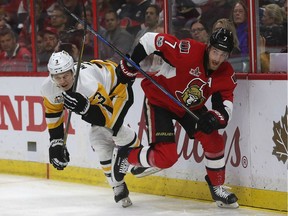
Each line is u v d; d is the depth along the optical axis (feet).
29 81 52.03
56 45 50.78
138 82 45.01
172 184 43.50
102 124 39.42
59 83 37.24
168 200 42.50
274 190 38.52
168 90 38.58
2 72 53.98
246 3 40.16
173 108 38.99
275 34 39.11
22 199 43.96
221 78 37.65
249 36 39.96
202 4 42.37
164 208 40.29
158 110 39.11
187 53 37.47
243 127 39.86
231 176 40.65
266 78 38.50
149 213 39.17
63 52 37.27
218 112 37.09
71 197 44.32
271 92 38.29
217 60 36.60
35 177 52.13
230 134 40.52
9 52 53.88
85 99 37.45
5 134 54.13
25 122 52.65
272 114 38.32
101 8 47.75
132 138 40.50
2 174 53.98
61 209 40.88
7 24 53.52
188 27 43.32
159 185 44.19
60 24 50.31
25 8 52.29
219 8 41.57
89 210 40.42
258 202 39.34
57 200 43.45
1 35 54.03
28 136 52.54
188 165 42.50
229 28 41.22
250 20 39.86
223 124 37.01
